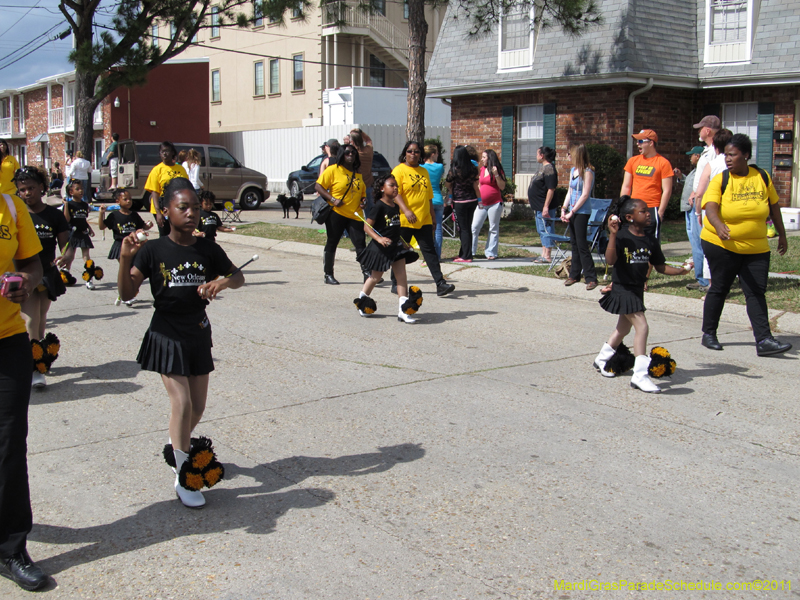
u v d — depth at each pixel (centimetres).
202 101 3406
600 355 643
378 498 419
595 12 1681
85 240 1045
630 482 439
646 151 914
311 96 3331
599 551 364
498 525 389
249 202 2394
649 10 1794
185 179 415
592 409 560
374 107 2916
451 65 2131
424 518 397
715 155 871
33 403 582
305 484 438
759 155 1780
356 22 3150
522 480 441
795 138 1730
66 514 406
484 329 808
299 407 566
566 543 371
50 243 658
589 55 1805
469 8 1981
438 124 3039
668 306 902
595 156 1738
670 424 530
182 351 407
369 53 3378
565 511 404
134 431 525
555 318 862
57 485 440
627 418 541
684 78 1795
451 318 861
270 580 342
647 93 1822
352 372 653
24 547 345
